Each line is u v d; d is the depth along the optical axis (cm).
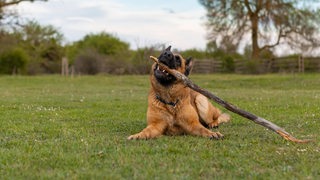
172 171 530
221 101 777
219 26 5244
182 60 862
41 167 557
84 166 559
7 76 4653
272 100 1683
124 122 1030
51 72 5812
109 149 665
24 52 5422
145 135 772
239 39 5225
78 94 2206
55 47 6275
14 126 938
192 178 502
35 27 6069
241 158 609
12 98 1862
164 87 802
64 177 506
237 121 1033
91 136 799
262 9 5100
